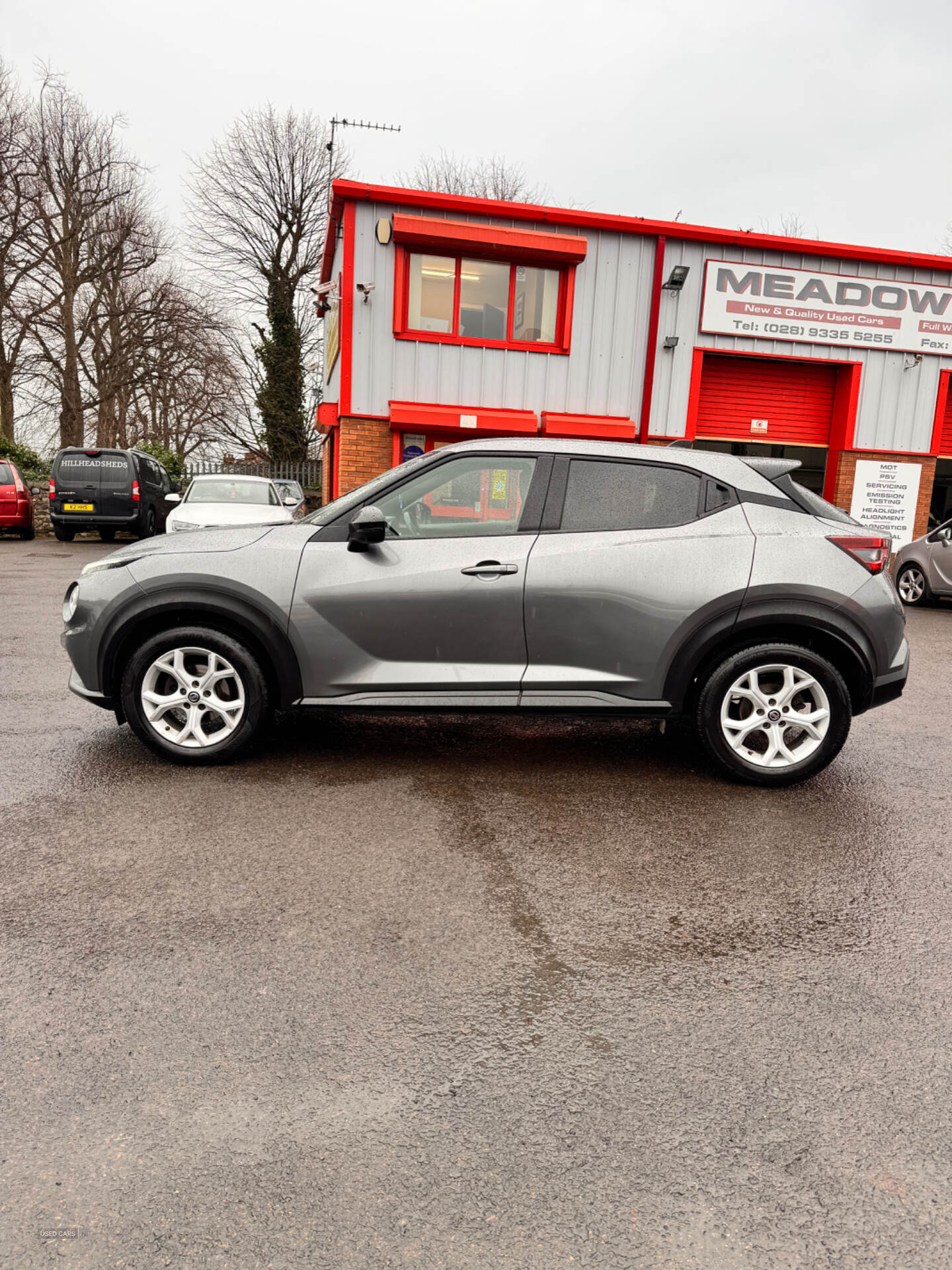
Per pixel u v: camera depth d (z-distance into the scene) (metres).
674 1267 1.53
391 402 13.18
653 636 4.00
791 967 2.56
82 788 3.87
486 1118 1.90
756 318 14.15
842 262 14.34
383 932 2.70
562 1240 1.58
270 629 4.00
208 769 4.17
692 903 2.96
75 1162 1.74
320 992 2.36
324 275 17.02
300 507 14.70
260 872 3.09
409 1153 1.79
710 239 13.78
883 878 3.21
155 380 32.47
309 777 4.11
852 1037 2.23
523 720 5.31
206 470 25.38
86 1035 2.14
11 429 28.36
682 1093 1.99
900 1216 1.66
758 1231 1.61
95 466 16.41
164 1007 2.26
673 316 13.95
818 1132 1.88
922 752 4.90
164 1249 1.54
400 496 4.13
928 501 15.29
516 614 4.00
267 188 32.28
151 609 3.99
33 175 26.34
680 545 4.03
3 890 2.90
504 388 13.60
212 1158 1.76
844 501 15.01
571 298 13.58
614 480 4.14
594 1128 1.87
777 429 15.05
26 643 7.15
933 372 15.00
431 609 4.00
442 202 12.84
